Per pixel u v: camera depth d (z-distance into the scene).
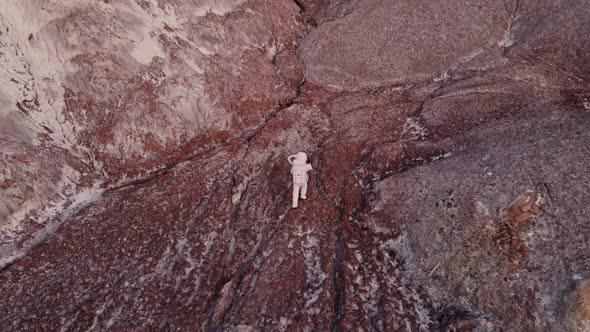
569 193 8.85
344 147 12.15
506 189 9.22
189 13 16.05
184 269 9.45
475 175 9.82
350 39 16.95
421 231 9.41
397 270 9.16
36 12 13.46
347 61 16.23
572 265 7.89
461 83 14.25
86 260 9.83
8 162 11.05
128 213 10.99
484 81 14.00
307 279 9.02
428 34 16.17
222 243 9.98
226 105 14.46
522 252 8.28
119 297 8.99
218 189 11.48
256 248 9.85
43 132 12.73
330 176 11.35
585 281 7.48
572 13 14.83
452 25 16.23
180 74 14.56
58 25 13.57
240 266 9.51
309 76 16.33
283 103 15.31
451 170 10.27
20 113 12.57
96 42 13.76
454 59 15.59
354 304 8.35
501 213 8.90
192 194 11.40
